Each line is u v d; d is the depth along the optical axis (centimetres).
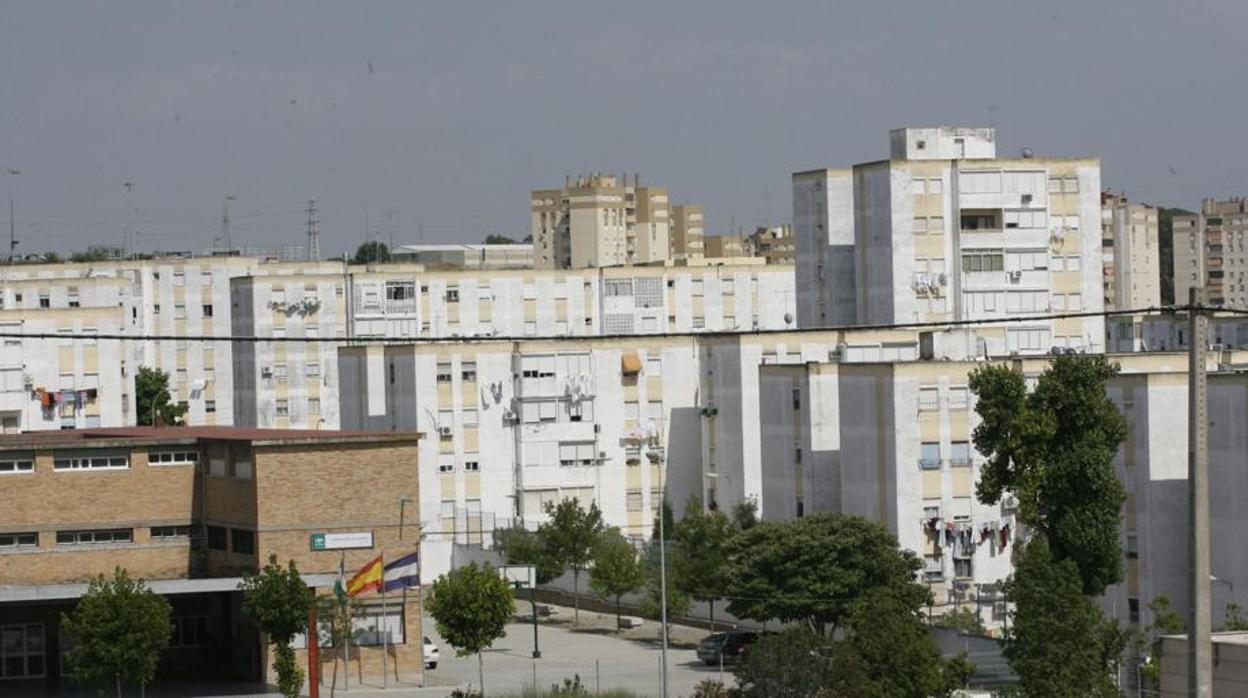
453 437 19862
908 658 11031
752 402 18975
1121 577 13088
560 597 18012
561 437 19975
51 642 13538
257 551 13212
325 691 13012
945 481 15588
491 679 13538
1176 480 14462
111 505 13800
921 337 17962
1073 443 13062
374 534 13388
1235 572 14012
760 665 10938
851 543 14050
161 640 12231
